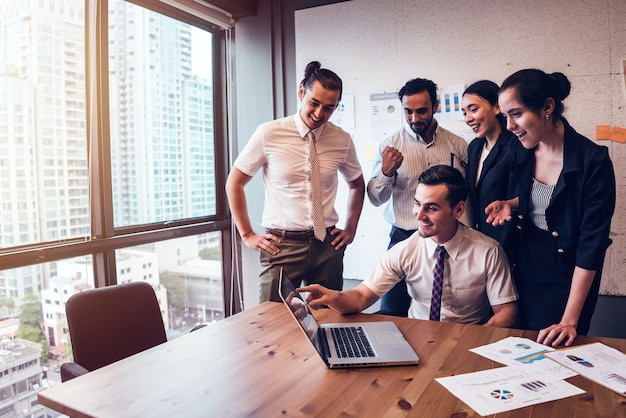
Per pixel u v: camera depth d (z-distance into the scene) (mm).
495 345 1428
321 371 1266
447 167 2014
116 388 1195
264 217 2588
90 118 2389
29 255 2086
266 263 2537
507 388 1134
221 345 1481
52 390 1192
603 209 2285
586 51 2344
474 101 2566
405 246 2066
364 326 1610
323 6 2949
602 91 2316
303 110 2385
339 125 2934
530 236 2449
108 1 2480
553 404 1050
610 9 2295
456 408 1041
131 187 2693
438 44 2652
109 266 2525
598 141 2320
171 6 2891
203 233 3162
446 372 1236
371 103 2840
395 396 1107
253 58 3254
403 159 2758
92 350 1727
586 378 1180
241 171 2551
